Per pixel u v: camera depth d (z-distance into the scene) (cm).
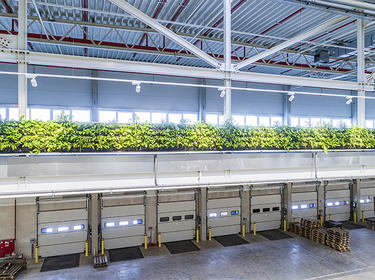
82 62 826
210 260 1146
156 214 1320
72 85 1794
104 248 1244
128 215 1277
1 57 766
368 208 1730
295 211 1561
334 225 1485
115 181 775
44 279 981
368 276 1004
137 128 804
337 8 1023
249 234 1458
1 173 679
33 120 716
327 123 1039
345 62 1853
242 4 1103
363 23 1180
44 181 720
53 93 1759
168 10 1157
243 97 2180
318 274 1023
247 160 888
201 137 861
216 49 1645
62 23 1206
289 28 1377
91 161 742
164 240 1335
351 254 1205
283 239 1389
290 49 1697
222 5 1116
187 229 1373
